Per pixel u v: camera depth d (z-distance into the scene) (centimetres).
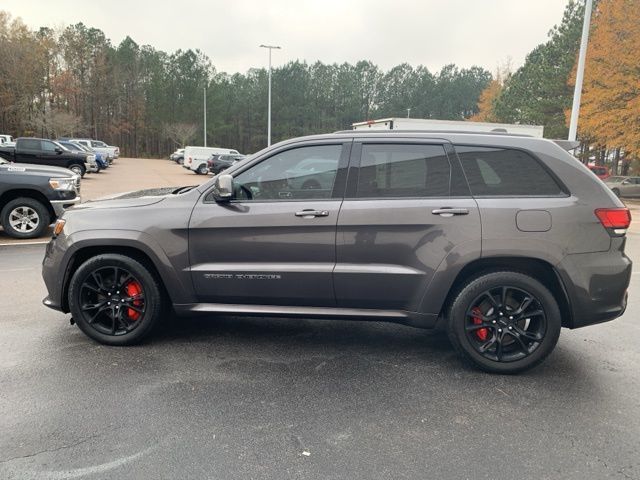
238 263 386
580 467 260
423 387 350
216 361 388
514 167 365
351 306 385
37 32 6300
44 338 428
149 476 247
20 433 282
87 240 395
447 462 262
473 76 9819
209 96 7912
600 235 354
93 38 7569
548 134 3509
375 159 377
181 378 357
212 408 315
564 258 352
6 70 5622
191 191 401
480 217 356
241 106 8825
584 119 2553
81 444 273
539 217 352
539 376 370
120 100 7988
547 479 249
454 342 376
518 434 290
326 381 357
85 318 411
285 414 309
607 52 2378
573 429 297
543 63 3619
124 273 406
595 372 379
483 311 374
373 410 316
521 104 4062
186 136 7350
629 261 362
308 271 375
